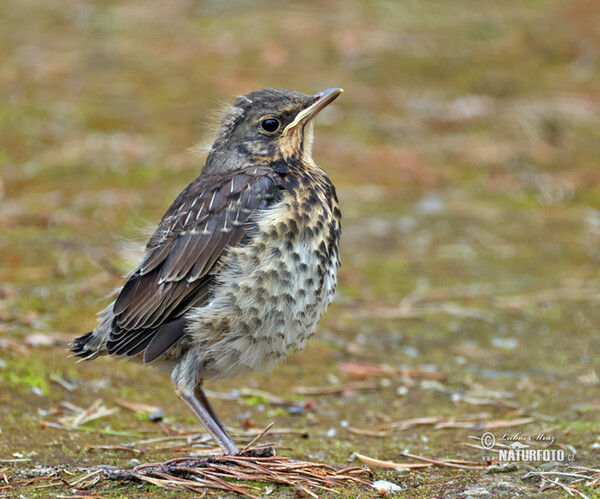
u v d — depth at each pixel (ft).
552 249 44.88
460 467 25.11
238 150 27.07
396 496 22.97
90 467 24.49
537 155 54.44
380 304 39.75
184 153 51.47
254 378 33.32
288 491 23.02
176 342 24.71
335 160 52.85
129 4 71.87
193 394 24.86
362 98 59.06
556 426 28.68
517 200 50.01
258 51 62.85
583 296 40.34
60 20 68.80
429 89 61.31
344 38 65.41
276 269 24.11
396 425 29.50
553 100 60.75
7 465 24.49
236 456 24.35
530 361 34.78
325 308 25.50
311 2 71.51
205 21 68.18
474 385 32.73
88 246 42.34
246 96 27.32
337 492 23.12
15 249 41.83
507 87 62.18
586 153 54.95
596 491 22.93
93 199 46.78
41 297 37.52
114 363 32.83
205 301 24.85
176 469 23.76
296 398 31.91
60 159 50.44
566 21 71.26
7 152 50.96
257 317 24.17
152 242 26.04
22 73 59.62
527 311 39.06
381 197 49.60
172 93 57.62
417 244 45.19
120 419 28.96
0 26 67.36
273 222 24.26
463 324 38.01
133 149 51.65
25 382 30.14
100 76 59.88
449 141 55.77
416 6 71.97
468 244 45.29
